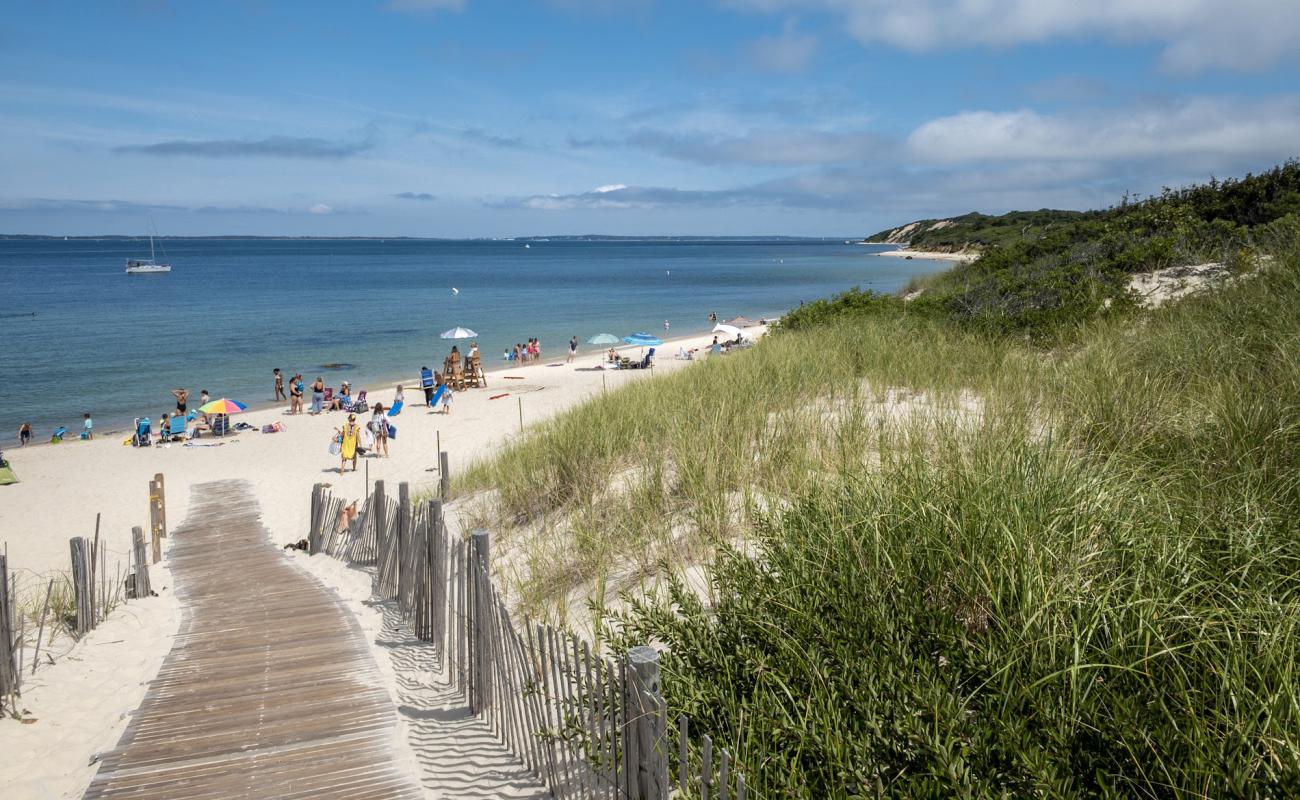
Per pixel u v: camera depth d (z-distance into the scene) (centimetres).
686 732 263
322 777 433
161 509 1299
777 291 7850
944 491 399
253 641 682
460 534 827
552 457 871
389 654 631
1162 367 703
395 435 2102
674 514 615
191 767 452
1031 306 1334
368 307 6181
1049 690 252
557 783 376
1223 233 1507
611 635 388
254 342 4269
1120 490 389
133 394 3033
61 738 518
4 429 2530
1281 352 618
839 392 901
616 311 5912
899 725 251
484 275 11138
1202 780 210
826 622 324
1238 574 305
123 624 786
